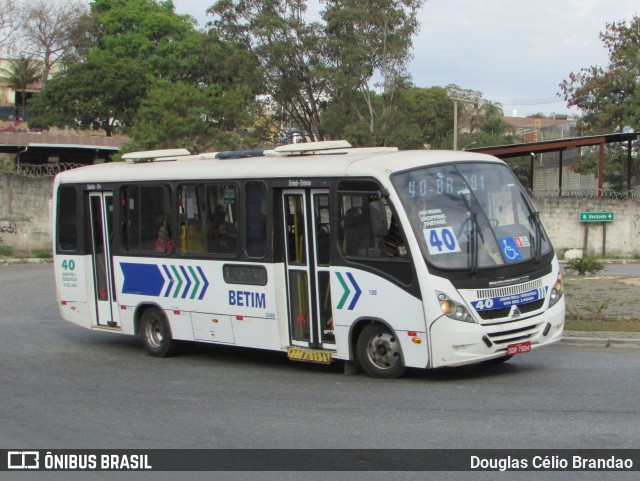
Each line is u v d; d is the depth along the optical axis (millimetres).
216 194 11977
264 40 48250
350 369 10766
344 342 10477
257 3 48688
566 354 11938
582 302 16344
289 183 10961
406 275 9758
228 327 11859
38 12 66875
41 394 10336
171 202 12664
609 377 10047
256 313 11422
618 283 19781
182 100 38750
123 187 13477
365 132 44438
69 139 45625
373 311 10094
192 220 12367
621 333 13000
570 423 7805
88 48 66812
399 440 7465
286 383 10508
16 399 10047
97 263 14070
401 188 9930
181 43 61625
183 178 12461
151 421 8695
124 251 13484
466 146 62625
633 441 7145
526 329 9922
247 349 13711
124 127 55062
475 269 9586
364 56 44875
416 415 8367
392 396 9305
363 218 10195
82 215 14188
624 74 47562
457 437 7465
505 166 10750
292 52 46969
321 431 7934
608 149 48000
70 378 11422
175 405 9445
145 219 13156
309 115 50094
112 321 13812
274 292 11148
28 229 33250
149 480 6711
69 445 7883
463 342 9422
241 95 42094
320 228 10719
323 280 10711
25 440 8109
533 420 7965
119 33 64688
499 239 9938
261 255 11312
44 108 56594
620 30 49281
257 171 11383
